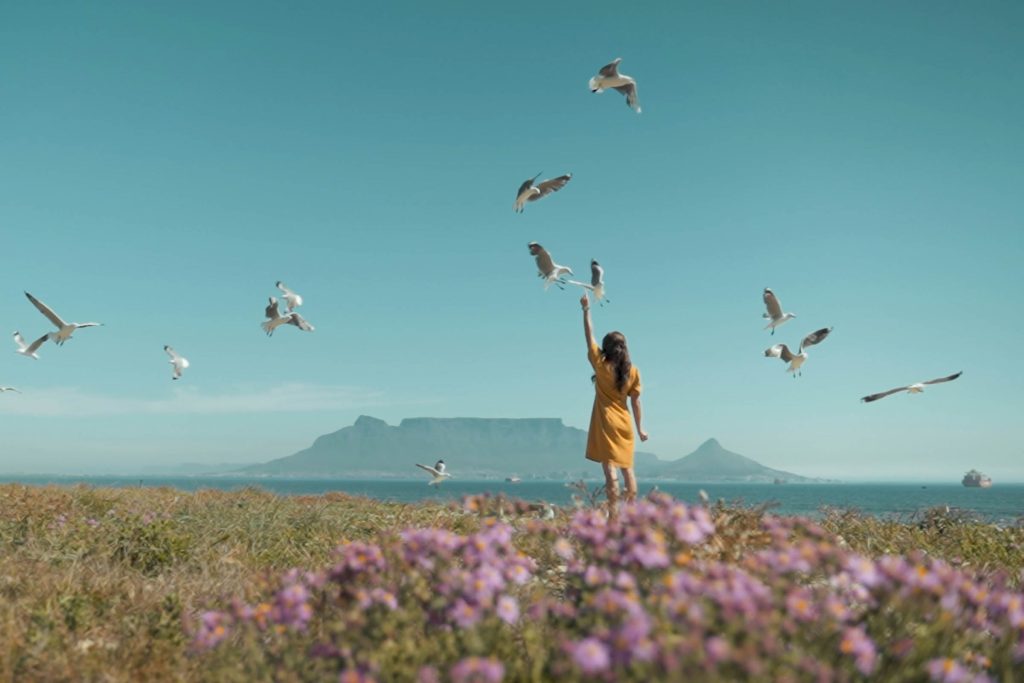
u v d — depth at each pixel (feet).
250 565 28.86
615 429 32.45
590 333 33.12
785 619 12.69
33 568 25.88
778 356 30.30
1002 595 14.88
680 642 11.39
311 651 14.94
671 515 15.15
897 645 13.01
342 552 17.11
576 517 16.93
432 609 14.99
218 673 15.76
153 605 21.49
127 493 57.31
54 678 16.38
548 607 16.05
